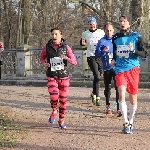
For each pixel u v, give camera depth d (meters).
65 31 34.50
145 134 7.71
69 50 8.15
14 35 33.84
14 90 14.82
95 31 11.05
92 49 11.02
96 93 11.18
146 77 17.83
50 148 6.74
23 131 7.97
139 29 22.03
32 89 15.29
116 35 7.71
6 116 9.52
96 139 7.31
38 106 11.07
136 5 22.31
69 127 8.38
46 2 32.78
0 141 7.11
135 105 7.77
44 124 8.69
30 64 20.41
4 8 32.53
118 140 7.23
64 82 8.20
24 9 28.59
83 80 18.64
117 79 7.66
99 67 11.12
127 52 7.57
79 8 33.59
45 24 33.59
